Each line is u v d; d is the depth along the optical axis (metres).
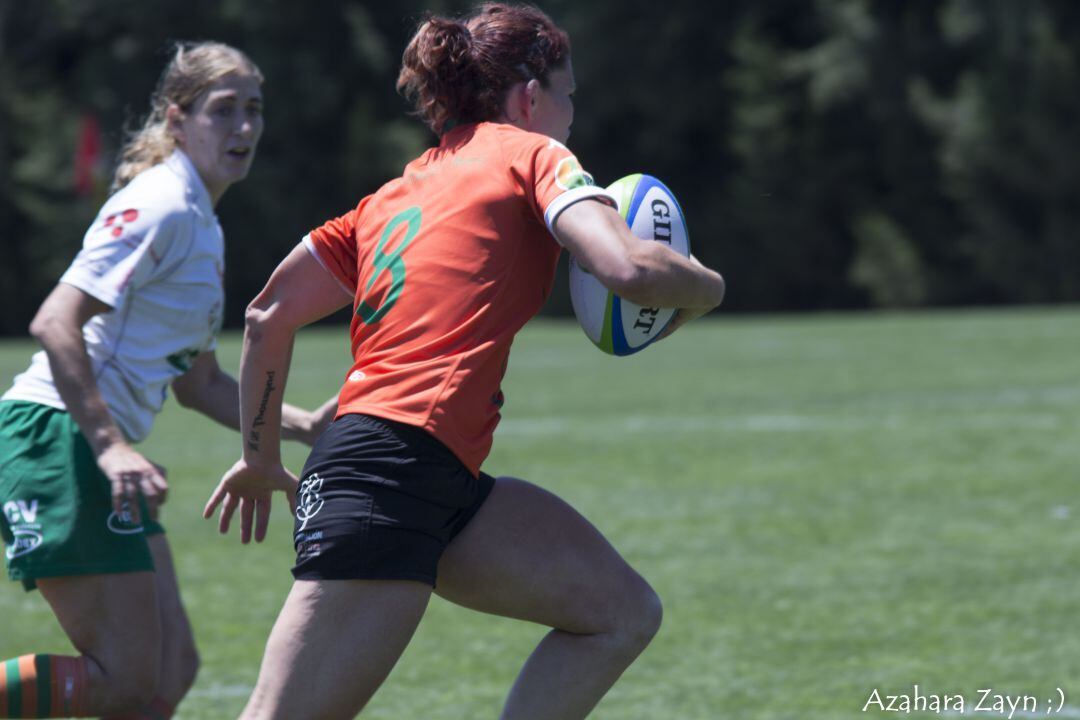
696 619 19.86
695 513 27.38
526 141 11.06
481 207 10.93
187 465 34.53
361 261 11.34
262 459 12.40
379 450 10.50
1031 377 49.09
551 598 11.17
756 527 26.00
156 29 143.00
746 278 142.62
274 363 12.05
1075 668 17.06
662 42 143.38
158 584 14.25
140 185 13.45
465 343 10.74
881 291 134.88
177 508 28.91
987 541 24.30
